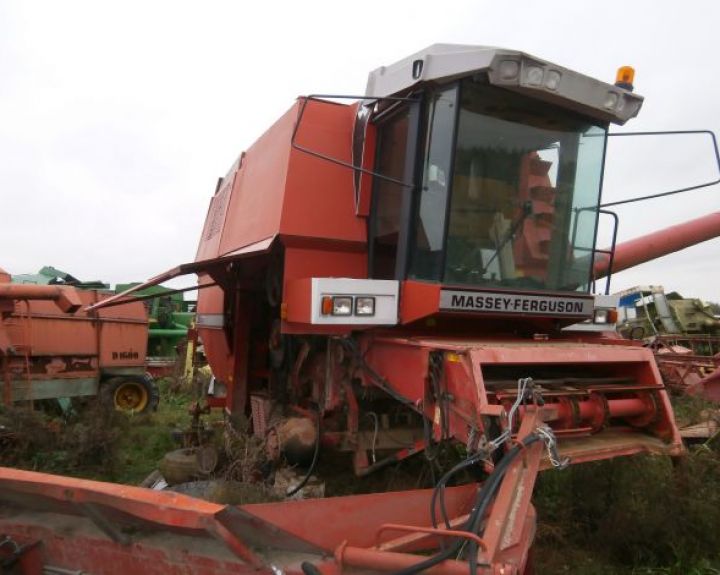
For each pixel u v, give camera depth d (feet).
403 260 14.57
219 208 26.48
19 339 26.99
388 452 17.61
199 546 7.54
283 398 20.20
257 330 22.24
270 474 17.17
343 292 13.71
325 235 15.99
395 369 13.78
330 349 16.78
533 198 14.75
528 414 9.36
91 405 27.14
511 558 7.50
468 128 13.67
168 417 31.58
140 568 7.79
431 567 6.87
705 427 19.98
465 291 13.53
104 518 7.57
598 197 15.80
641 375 13.29
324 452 19.12
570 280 15.64
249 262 20.06
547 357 11.91
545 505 14.78
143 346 33.86
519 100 14.20
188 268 19.08
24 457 20.13
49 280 41.86
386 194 16.10
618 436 12.81
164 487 17.84
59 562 8.25
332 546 8.41
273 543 7.45
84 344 30.30
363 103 16.46
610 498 14.40
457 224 13.67
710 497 13.52
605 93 14.49
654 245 25.73
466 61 12.97
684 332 56.54
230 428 19.43
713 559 12.73
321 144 16.65
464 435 11.23
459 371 11.45
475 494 9.72
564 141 15.11
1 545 8.38
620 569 12.79
